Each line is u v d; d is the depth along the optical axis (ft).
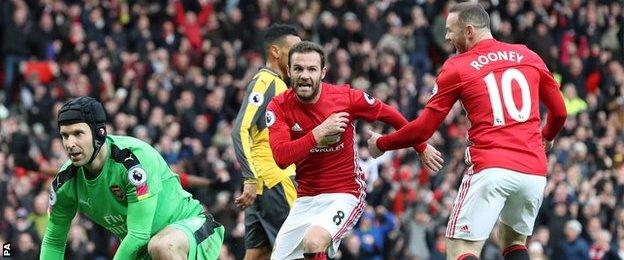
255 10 125.59
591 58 135.23
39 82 113.91
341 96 51.62
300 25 124.57
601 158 114.93
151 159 48.65
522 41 131.64
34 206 91.25
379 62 122.62
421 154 52.31
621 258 103.76
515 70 50.06
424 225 96.68
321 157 52.16
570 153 112.06
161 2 126.72
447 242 50.49
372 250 95.55
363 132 104.12
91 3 122.52
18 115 111.86
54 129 108.37
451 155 107.76
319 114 51.24
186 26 123.95
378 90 116.37
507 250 51.88
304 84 50.52
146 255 50.06
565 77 130.82
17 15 117.91
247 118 57.26
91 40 119.14
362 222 95.91
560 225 100.99
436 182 105.09
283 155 50.31
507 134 49.57
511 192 49.57
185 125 108.47
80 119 47.16
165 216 50.06
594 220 102.89
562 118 51.67
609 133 123.54
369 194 99.91
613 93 131.75
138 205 48.16
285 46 57.72
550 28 135.74
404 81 121.29
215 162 98.68
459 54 50.93
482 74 49.75
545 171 49.93
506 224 51.26
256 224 59.31
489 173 49.21
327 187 52.44
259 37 123.44
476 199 49.52
